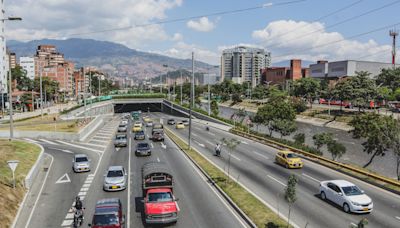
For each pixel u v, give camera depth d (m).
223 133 72.75
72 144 56.19
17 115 92.81
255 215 22.77
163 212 21.27
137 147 46.25
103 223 19.81
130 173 35.94
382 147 37.75
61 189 30.00
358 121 41.22
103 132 73.31
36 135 62.66
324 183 26.61
